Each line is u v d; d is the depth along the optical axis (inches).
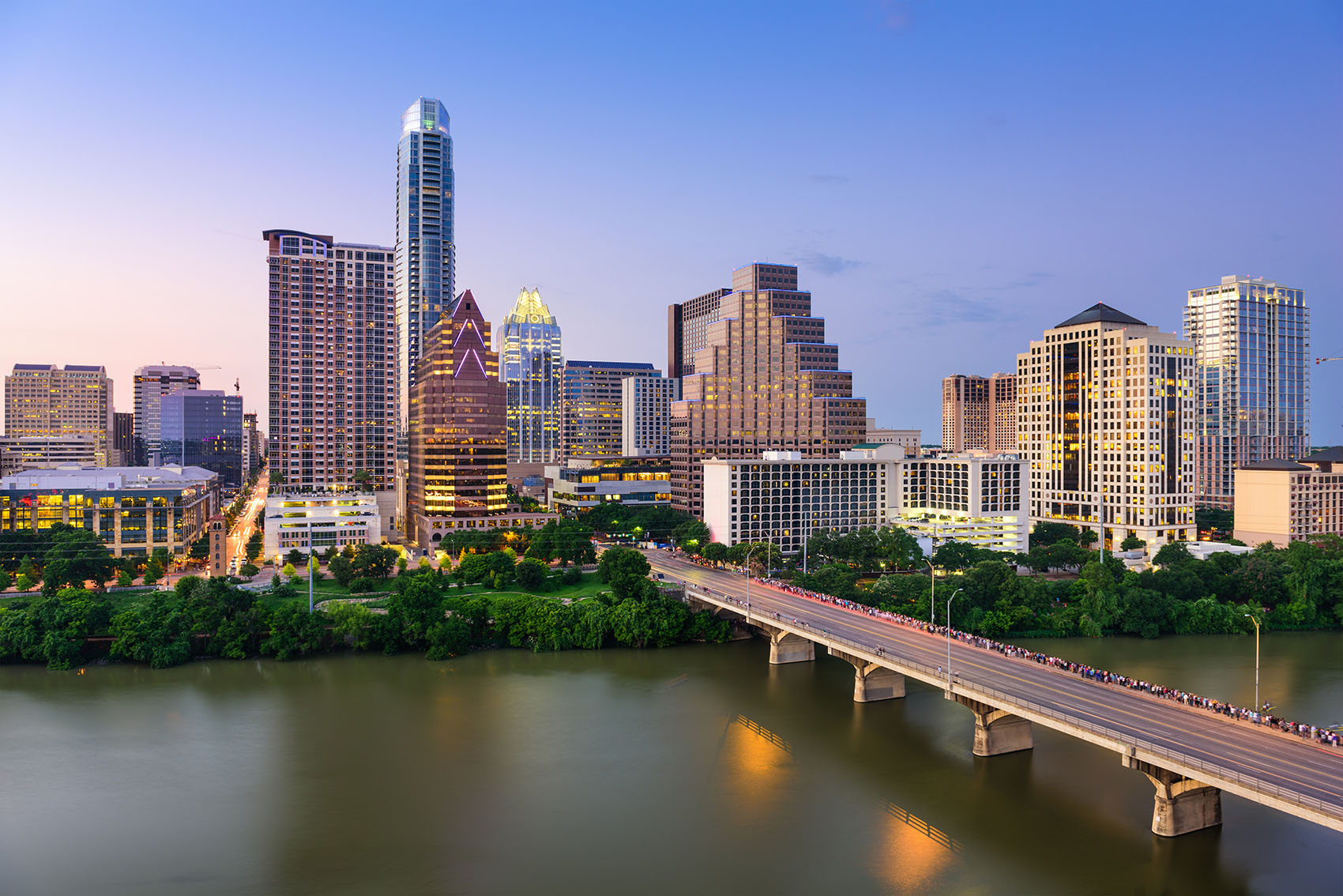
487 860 4522.6
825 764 5743.1
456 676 7677.2
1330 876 4286.4
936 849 4603.8
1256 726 4761.3
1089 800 5172.2
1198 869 4362.7
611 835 4790.8
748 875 4370.1
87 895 4185.5
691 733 6304.1
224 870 4424.2
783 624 7696.9
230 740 6117.1
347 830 4842.5
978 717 5841.5
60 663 7721.5
